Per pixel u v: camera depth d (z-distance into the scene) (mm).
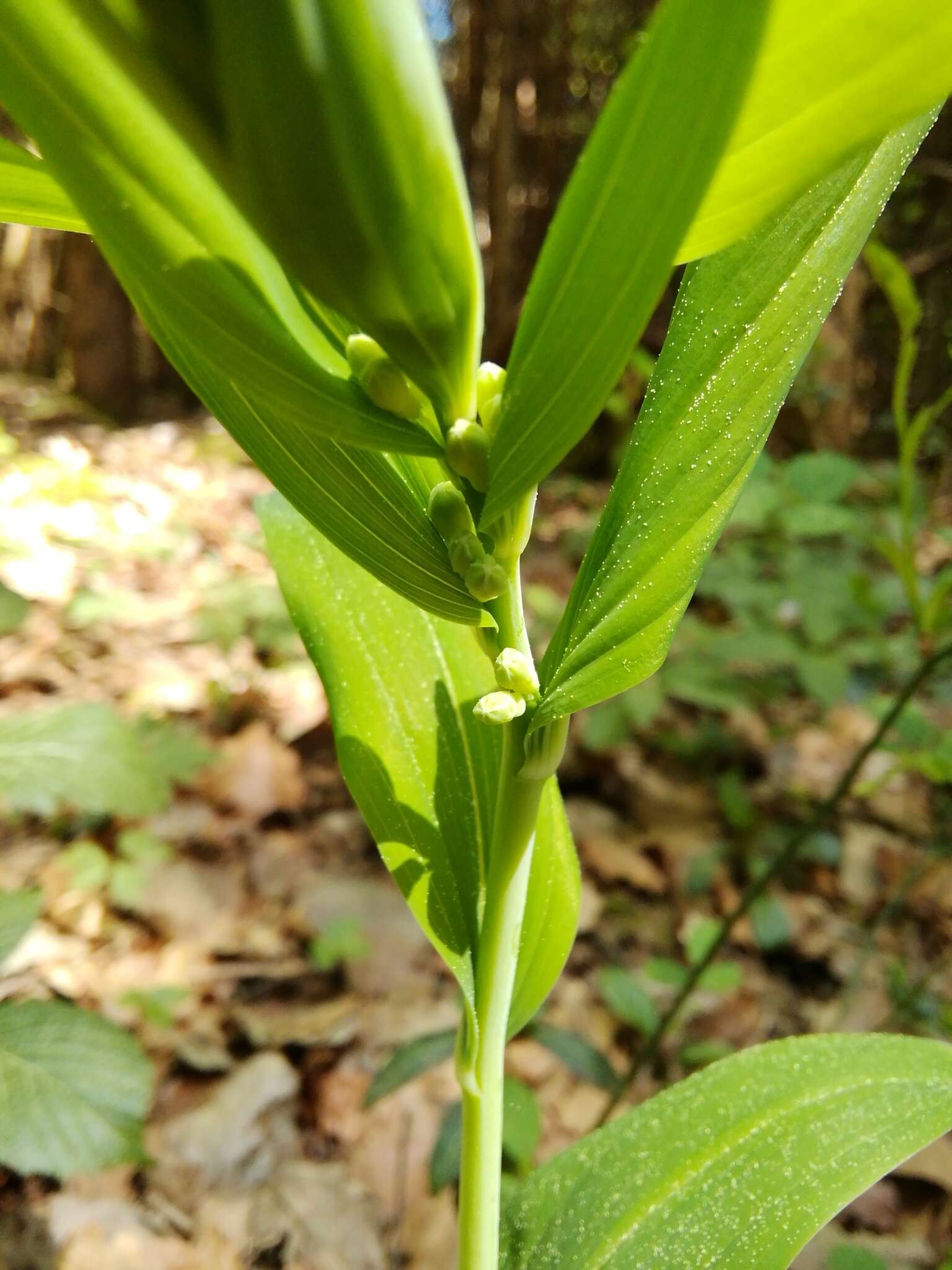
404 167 71
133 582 828
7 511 874
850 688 670
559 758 117
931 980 430
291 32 63
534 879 151
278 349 80
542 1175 159
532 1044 386
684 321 122
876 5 58
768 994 430
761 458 662
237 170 69
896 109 65
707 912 479
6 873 440
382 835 137
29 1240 287
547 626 667
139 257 76
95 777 232
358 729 144
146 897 441
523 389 81
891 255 220
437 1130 344
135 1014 381
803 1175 145
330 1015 393
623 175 69
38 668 638
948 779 279
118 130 70
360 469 97
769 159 69
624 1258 143
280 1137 338
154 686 628
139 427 1661
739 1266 137
